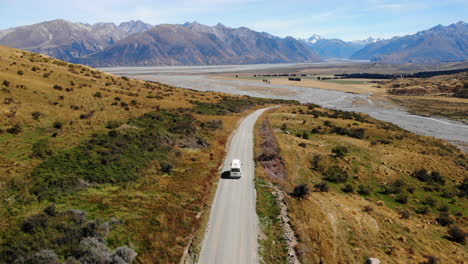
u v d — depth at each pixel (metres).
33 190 22.25
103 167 28.72
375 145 58.31
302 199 28.48
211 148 42.72
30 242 16.11
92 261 14.97
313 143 55.06
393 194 38.06
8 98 40.69
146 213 21.81
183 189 27.30
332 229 24.16
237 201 25.89
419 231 28.36
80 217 19.16
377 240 24.61
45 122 37.19
